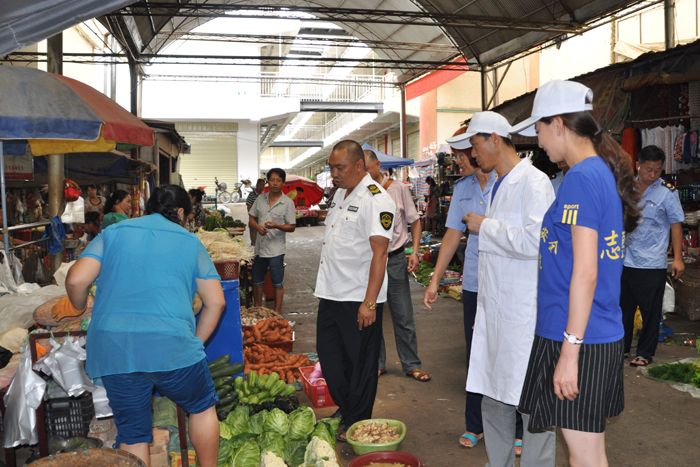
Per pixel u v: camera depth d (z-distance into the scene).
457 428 4.35
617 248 2.28
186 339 2.83
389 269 5.36
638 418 4.47
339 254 3.93
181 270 2.90
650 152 5.38
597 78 9.56
